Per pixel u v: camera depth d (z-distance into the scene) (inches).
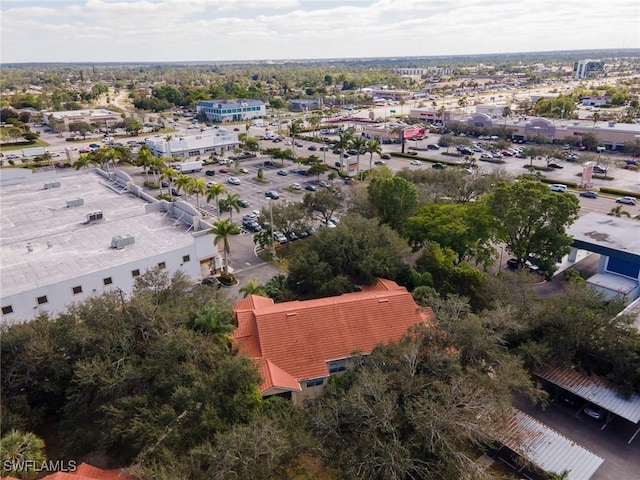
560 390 1493.6
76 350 1330.0
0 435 1142.3
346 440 1155.9
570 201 2113.7
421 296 1862.7
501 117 6205.7
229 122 7736.2
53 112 7470.5
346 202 2847.0
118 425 1163.3
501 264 2463.1
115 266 1939.0
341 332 1583.4
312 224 2898.6
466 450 1291.8
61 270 1951.3
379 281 1989.4
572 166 4461.1
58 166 4645.7
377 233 2143.2
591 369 1507.1
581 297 1606.8
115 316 1402.6
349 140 4574.3
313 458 1219.2
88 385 1251.2
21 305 1738.4
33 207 2763.3
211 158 4965.6
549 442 1250.6
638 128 4980.3
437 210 2331.4
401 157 5017.2
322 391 1467.8
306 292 2049.7
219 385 1235.2
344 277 1946.4
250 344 1545.3
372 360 1350.9
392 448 1058.1
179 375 1238.3
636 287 2081.7
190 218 2447.1
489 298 1829.5
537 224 2197.3
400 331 1619.1
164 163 4424.2
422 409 1128.2
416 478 1115.9
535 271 2301.9
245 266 2477.9
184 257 2158.0
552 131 5359.3
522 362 1397.6
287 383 1390.3
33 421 1254.3
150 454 1104.8
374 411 1127.6
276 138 6048.2
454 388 1164.5
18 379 1272.1
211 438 1154.0
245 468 1009.5
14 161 4877.0
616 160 4281.5
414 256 2453.2
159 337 1341.0
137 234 2331.4
